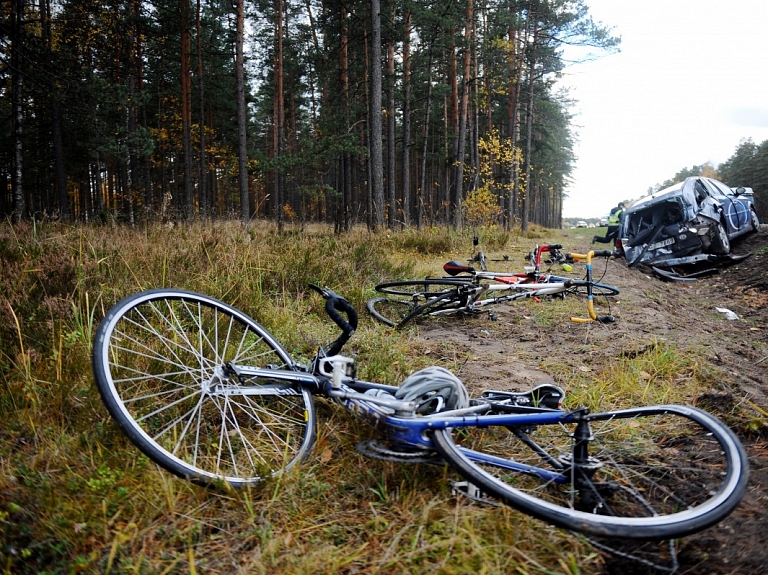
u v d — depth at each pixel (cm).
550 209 7844
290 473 252
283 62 3002
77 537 202
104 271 482
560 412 244
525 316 625
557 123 3922
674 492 258
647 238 1154
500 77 2747
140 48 2520
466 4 2266
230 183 4172
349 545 212
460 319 605
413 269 839
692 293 930
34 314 377
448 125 3362
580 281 619
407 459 234
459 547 207
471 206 1811
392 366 406
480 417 236
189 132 2420
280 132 2470
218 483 236
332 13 2348
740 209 1268
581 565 204
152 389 307
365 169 2530
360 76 2681
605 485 241
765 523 226
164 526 214
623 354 461
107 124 1861
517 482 260
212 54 2848
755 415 339
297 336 447
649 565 205
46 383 304
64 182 2259
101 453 253
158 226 811
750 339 587
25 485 226
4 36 1428
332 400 308
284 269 614
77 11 1981
